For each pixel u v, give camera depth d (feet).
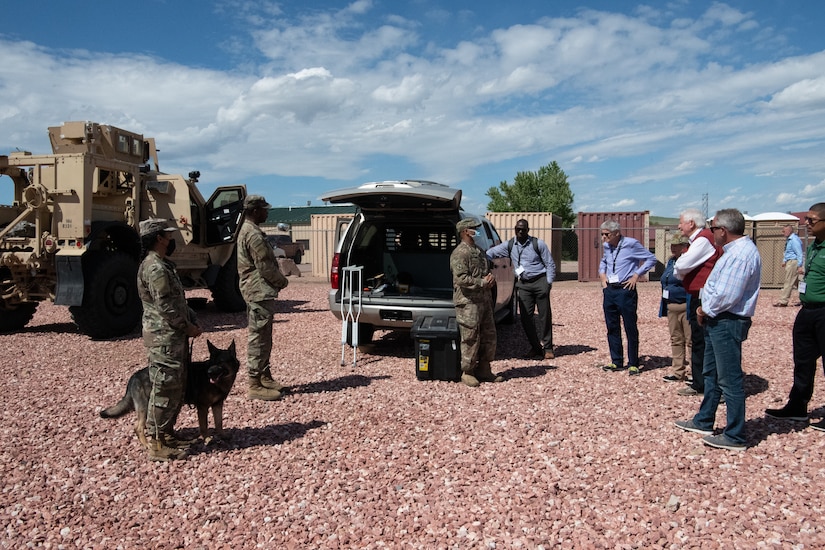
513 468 13.20
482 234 26.78
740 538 9.94
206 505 11.80
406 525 10.73
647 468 12.98
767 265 56.34
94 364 24.26
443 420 16.60
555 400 18.33
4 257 28.71
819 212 15.02
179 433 15.92
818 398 18.10
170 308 13.29
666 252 66.44
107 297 29.30
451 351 20.75
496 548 9.91
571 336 30.17
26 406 18.42
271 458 14.12
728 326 13.88
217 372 14.24
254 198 18.74
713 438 14.17
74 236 28.53
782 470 12.72
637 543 9.86
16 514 11.49
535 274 24.08
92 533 10.78
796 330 15.70
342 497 11.97
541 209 159.22
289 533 10.61
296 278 68.54
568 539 10.09
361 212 24.73
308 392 19.71
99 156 29.68
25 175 32.35
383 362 24.31
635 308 21.53
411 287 26.04
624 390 19.38
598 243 64.54
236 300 40.09
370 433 15.65
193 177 37.11
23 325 33.06
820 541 9.73
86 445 15.08
